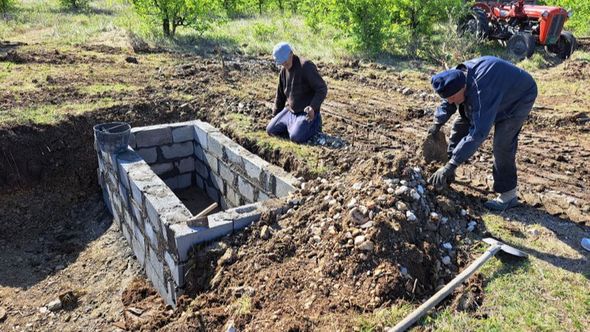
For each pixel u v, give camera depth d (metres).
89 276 4.83
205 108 6.78
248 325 3.09
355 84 8.47
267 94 7.43
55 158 5.98
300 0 16.88
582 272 3.30
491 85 3.39
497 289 3.14
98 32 11.68
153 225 4.21
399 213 3.53
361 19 10.59
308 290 3.25
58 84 7.36
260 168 4.84
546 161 5.36
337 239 3.48
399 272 3.20
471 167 5.17
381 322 2.89
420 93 7.86
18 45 9.82
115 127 5.41
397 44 11.24
